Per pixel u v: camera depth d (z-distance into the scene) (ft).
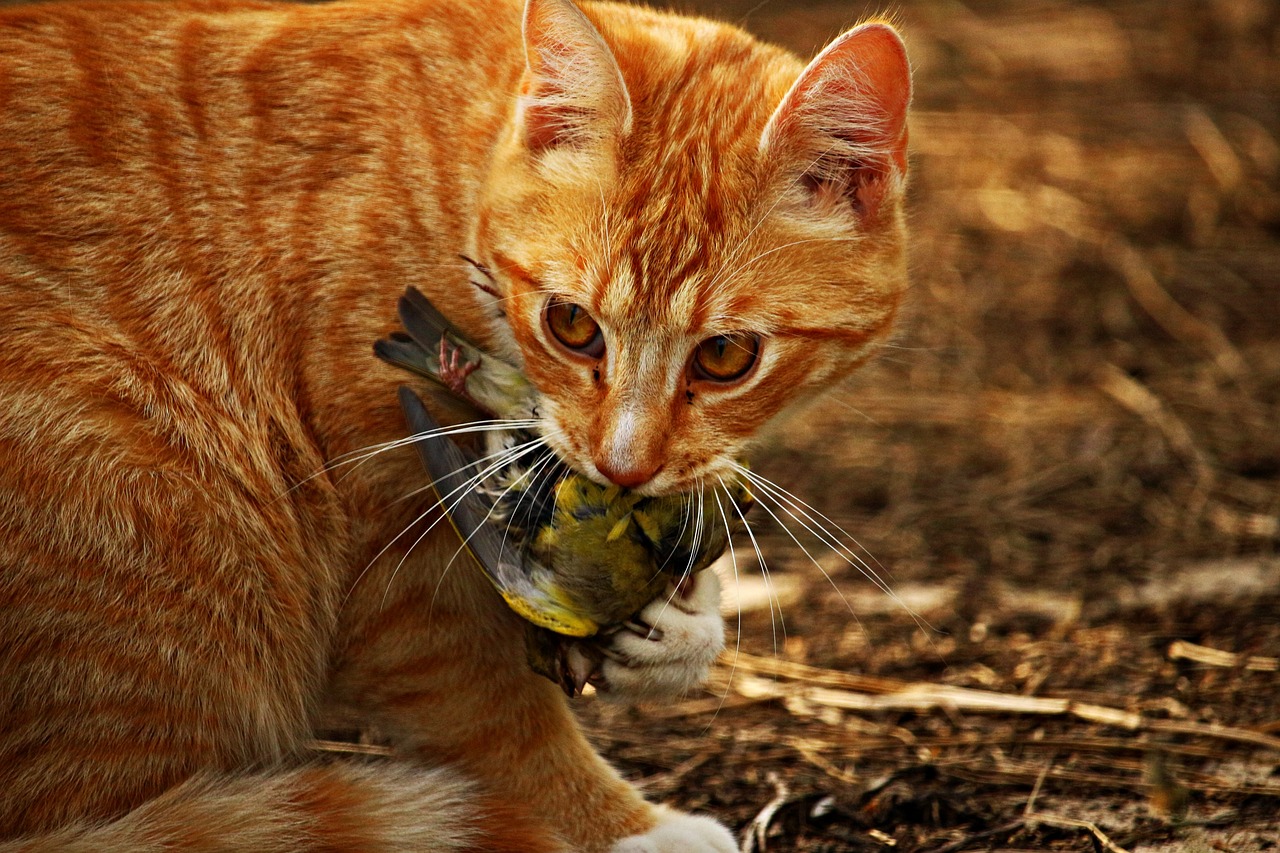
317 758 16.20
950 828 16.42
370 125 15.31
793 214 14.88
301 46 15.75
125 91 15.42
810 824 16.62
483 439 14.97
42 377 14.30
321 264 15.05
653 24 16.72
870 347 16.06
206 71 15.62
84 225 14.99
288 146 15.31
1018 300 33.91
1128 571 23.00
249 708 14.97
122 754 14.40
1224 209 38.24
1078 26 51.67
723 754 18.58
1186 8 53.21
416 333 14.42
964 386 30.45
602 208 14.55
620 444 14.21
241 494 14.89
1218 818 16.22
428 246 15.16
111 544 14.17
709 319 14.51
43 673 14.05
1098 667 20.12
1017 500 25.76
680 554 14.62
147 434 14.56
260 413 15.14
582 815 16.28
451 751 16.20
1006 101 45.24
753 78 15.65
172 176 15.24
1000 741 18.48
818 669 20.71
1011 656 20.68
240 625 14.76
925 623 21.84
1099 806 16.74
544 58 14.53
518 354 15.55
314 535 15.39
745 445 15.43
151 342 14.97
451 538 15.28
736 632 21.76
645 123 14.76
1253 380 29.73
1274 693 19.11
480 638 15.80
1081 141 42.32
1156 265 35.37
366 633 15.65
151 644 14.33
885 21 14.38
